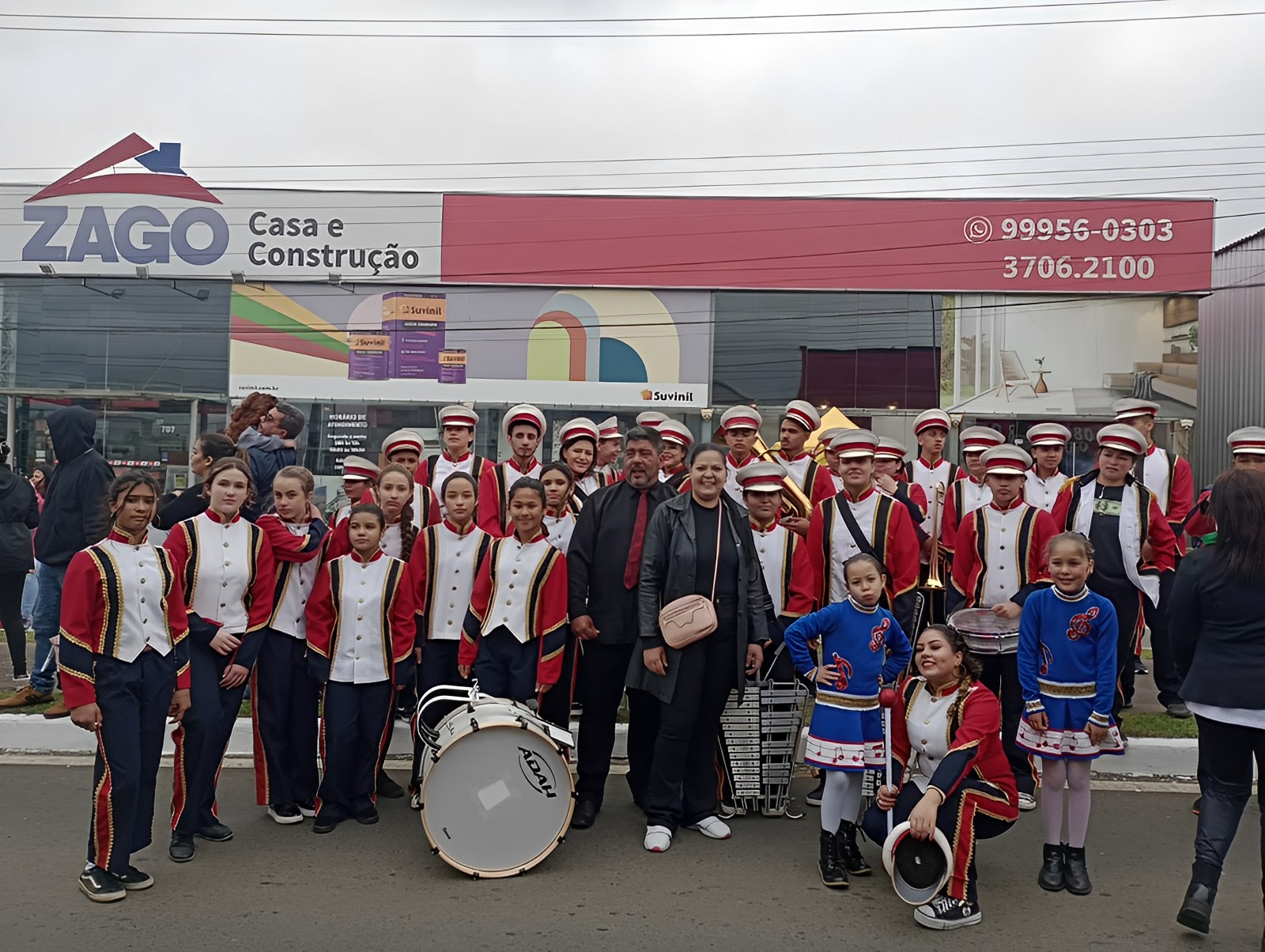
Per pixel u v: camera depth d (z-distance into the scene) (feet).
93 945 14.05
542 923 15.06
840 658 16.98
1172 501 25.53
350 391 73.31
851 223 72.23
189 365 74.23
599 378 73.31
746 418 23.22
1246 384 76.74
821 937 14.74
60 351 74.23
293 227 72.95
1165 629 24.86
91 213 72.64
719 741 20.13
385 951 14.01
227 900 15.74
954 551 23.29
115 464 74.08
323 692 19.27
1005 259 71.61
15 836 18.45
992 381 71.97
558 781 17.22
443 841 16.65
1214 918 15.57
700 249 72.74
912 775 16.47
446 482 20.77
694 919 15.31
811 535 21.42
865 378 72.69
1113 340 71.41
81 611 15.31
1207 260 70.49
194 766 17.35
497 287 73.26
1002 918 15.53
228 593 17.90
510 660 19.26
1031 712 16.94
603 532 19.76
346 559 19.33
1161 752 23.15
